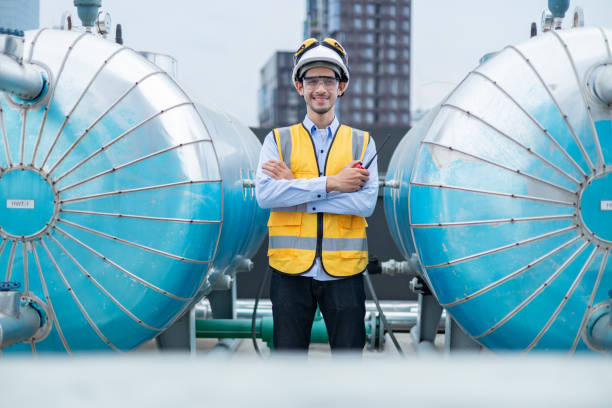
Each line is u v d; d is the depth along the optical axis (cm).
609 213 200
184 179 212
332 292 218
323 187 209
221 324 330
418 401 27
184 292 222
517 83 205
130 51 223
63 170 214
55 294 218
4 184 216
